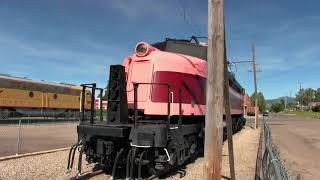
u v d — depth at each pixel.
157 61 10.59
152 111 10.28
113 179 8.80
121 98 9.67
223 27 7.07
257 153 14.87
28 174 9.51
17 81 38.16
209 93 7.02
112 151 9.09
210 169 6.94
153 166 9.29
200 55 12.77
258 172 10.80
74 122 38.41
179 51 12.76
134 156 8.69
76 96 48.09
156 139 8.76
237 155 14.34
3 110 36.28
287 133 31.05
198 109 11.73
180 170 10.62
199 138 12.53
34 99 40.47
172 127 9.66
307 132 32.38
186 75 11.15
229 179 9.80
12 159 11.62
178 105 10.73
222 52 7.04
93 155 9.60
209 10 7.11
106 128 8.92
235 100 23.72
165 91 10.45
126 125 9.03
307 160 15.69
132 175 8.81
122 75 9.80
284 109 168.38
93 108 9.97
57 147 15.20
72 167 10.23
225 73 7.56
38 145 15.86
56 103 44.03
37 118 40.47
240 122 29.91
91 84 10.09
